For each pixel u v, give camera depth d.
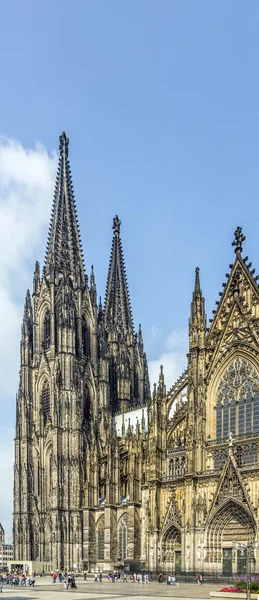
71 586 105.62
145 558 124.38
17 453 186.12
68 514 171.25
